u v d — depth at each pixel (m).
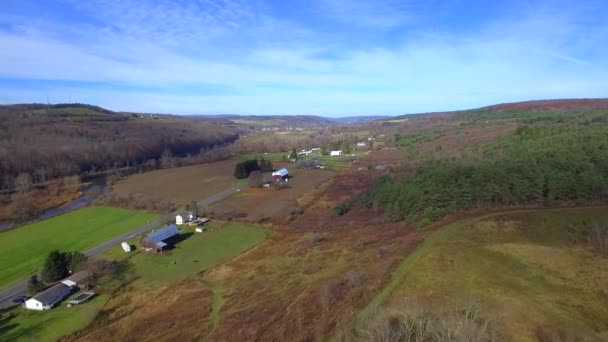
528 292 46.59
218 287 71.50
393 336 38.78
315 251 81.75
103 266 78.50
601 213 67.19
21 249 95.88
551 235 62.81
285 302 57.16
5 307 66.81
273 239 98.19
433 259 56.81
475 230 66.56
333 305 51.53
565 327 39.72
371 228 91.31
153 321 59.84
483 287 47.88
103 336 56.53
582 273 50.94
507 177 82.38
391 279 53.66
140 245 94.56
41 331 58.50
